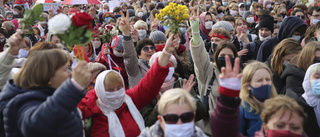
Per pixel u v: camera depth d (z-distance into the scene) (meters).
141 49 3.95
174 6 2.89
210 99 3.31
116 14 9.62
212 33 4.59
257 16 8.43
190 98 1.93
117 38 3.98
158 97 2.96
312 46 3.20
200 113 2.97
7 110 1.82
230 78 1.72
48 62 1.87
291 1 13.33
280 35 4.90
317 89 2.67
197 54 3.38
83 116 2.52
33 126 1.67
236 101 1.75
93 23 8.04
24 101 1.82
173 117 1.88
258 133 2.20
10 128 1.84
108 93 2.51
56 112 1.66
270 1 11.79
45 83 1.89
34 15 2.28
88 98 2.58
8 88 1.94
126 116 2.63
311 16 7.01
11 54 2.38
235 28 6.98
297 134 1.94
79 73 1.72
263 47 4.82
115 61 4.11
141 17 9.27
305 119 2.00
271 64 3.74
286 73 3.30
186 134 1.89
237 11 10.41
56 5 10.01
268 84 2.57
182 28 6.19
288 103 1.97
